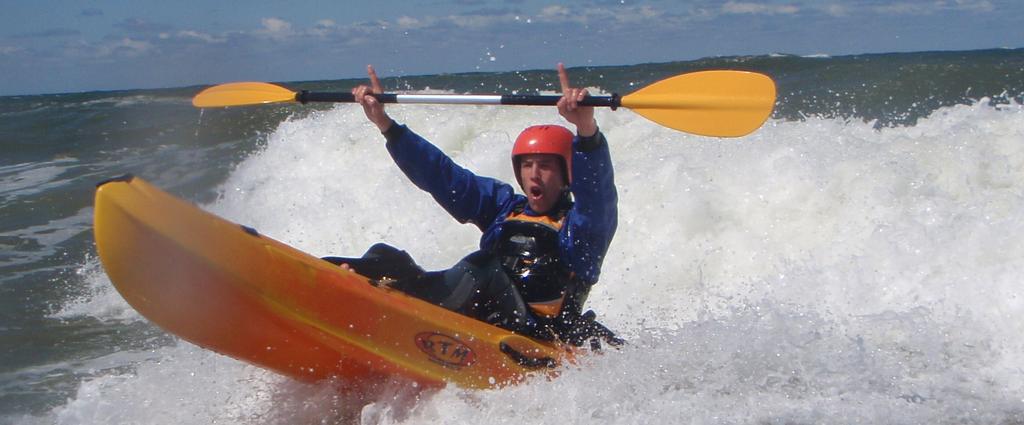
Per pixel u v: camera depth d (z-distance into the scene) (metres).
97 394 5.83
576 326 5.46
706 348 5.45
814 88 18.81
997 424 4.79
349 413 5.33
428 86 25.41
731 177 8.77
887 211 7.93
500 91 23.31
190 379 5.93
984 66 19.89
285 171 12.28
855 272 7.27
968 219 7.34
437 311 5.25
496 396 5.09
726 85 5.36
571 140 5.50
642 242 8.62
